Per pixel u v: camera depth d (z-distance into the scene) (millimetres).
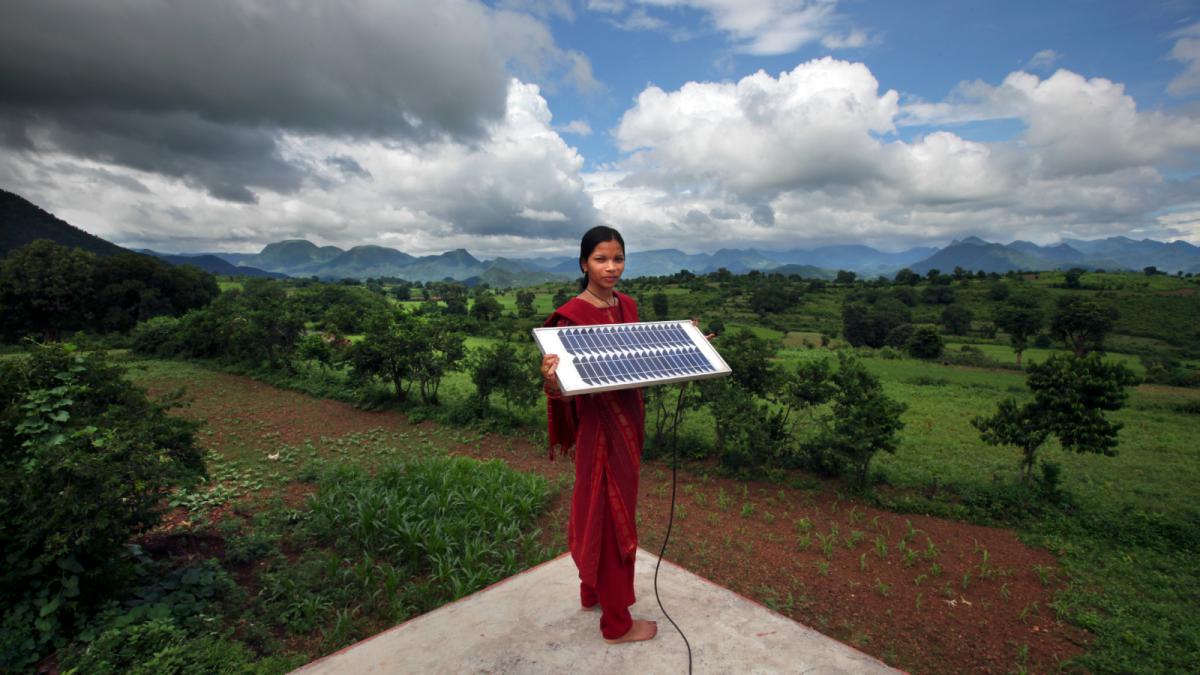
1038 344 70875
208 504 9031
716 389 13023
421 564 7285
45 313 44031
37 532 4680
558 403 2916
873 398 11367
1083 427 10305
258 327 24188
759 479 12039
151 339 31578
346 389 20281
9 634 4633
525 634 2938
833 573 7910
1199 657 5996
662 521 9656
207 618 5438
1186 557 8672
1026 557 8641
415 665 2715
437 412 17328
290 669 4996
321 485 9906
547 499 9891
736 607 3227
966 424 19844
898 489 11461
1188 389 36500
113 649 4766
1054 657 6090
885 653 6090
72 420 5328
